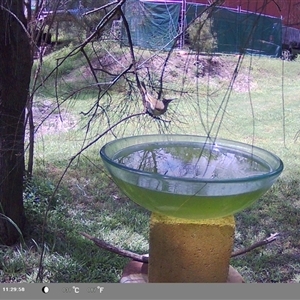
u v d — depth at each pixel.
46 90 2.71
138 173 1.49
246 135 5.70
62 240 3.08
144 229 3.37
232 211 1.54
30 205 3.38
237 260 2.99
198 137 2.04
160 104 1.84
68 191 3.93
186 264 1.68
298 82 8.53
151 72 2.90
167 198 1.48
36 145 4.46
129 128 3.51
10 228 2.96
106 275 2.73
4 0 2.43
